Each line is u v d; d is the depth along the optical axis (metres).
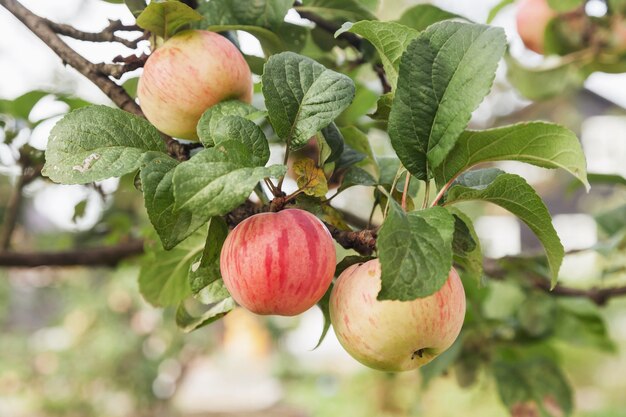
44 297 3.92
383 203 0.58
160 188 0.47
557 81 1.10
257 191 0.56
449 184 0.51
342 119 0.85
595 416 2.57
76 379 2.96
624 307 3.29
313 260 0.48
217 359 4.69
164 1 0.54
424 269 0.44
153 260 0.66
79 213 0.92
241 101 0.56
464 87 0.48
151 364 2.85
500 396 0.98
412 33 0.50
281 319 4.10
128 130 0.51
